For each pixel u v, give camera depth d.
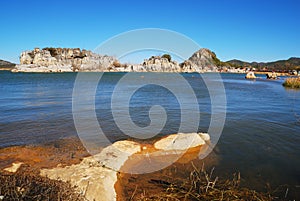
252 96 26.42
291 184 6.54
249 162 7.93
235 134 10.91
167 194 5.63
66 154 7.73
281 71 124.06
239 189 6.09
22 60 112.06
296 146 9.50
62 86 38.28
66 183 5.20
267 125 12.62
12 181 4.81
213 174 6.95
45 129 11.27
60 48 112.69
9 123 12.38
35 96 24.27
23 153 7.77
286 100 23.25
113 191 5.62
